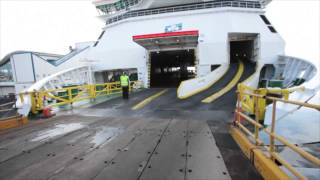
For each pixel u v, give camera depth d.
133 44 17.70
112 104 9.26
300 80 11.87
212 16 16.50
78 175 2.64
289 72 14.34
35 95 6.71
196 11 16.78
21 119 5.56
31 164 3.01
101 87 18.81
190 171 2.68
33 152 3.49
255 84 13.95
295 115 5.71
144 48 17.17
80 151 3.48
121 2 25.89
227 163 2.91
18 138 4.30
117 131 4.72
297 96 6.25
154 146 3.64
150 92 13.43
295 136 5.29
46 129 5.03
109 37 19.02
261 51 16.05
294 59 13.98
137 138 4.14
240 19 16.30
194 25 16.67
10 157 3.28
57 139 4.19
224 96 9.99
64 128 5.10
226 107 7.72
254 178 2.49
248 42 19.89
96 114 7.06
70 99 8.53
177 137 4.15
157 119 5.97
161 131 4.64
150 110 7.58
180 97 10.52
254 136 3.20
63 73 14.05
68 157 3.23
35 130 4.95
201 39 16.20
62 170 2.79
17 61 20.92
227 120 5.69
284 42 16.20
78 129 4.98
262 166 2.55
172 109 7.64
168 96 11.23
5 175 2.69
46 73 20.59
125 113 7.14
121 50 18.06
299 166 3.85
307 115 5.72
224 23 16.12
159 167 2.81
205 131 4.57
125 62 17.95
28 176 2.65
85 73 17.67
